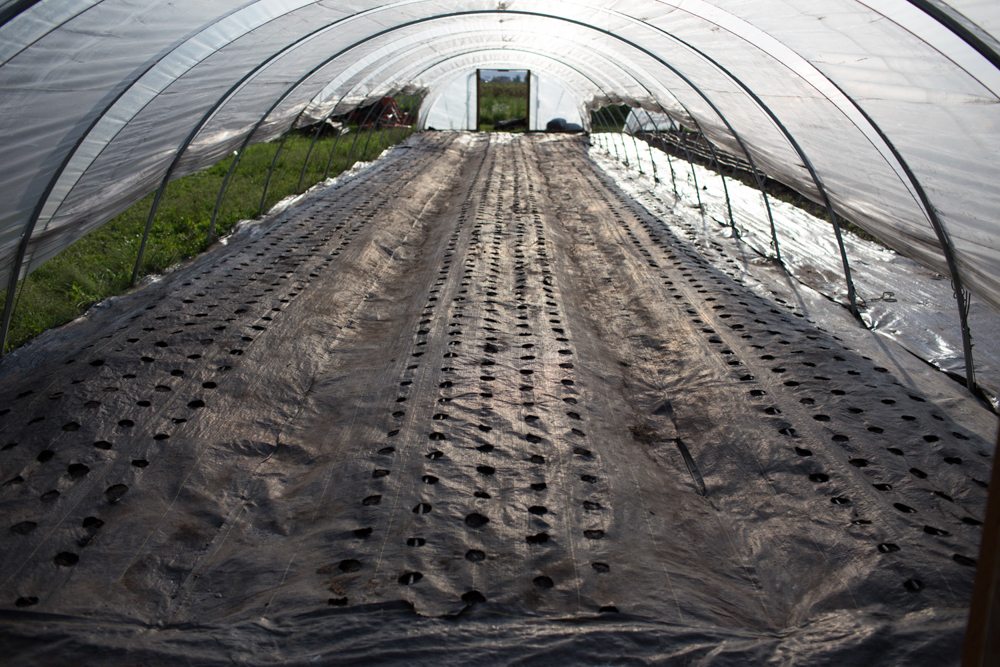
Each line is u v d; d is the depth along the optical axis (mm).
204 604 3393
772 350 6297
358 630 3041
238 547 3852
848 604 3332
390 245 9875
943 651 2938
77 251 9344
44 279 8195
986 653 1658
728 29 6883
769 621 3328
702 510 4297
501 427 4879
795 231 11859
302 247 9227
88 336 6305
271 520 4082
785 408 5242
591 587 3393
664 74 11594
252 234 10742
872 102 5781
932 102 5004
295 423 5250
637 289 8141
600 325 7344
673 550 3824
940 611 3186
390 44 12766
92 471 4262
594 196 14055
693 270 8758
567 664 2885
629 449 4926
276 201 13352
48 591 3395
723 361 6117
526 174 16531
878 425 4957
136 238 10172
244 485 4414
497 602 3242
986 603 1656
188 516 4051
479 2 9008
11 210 5500
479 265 8523
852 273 9398
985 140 4770
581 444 4766
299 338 6445
